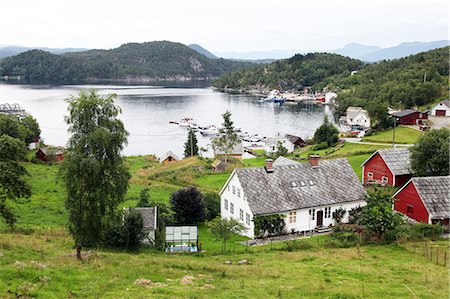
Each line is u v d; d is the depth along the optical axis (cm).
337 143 13550
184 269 3541
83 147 3766
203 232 5559
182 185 8488
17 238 4309
